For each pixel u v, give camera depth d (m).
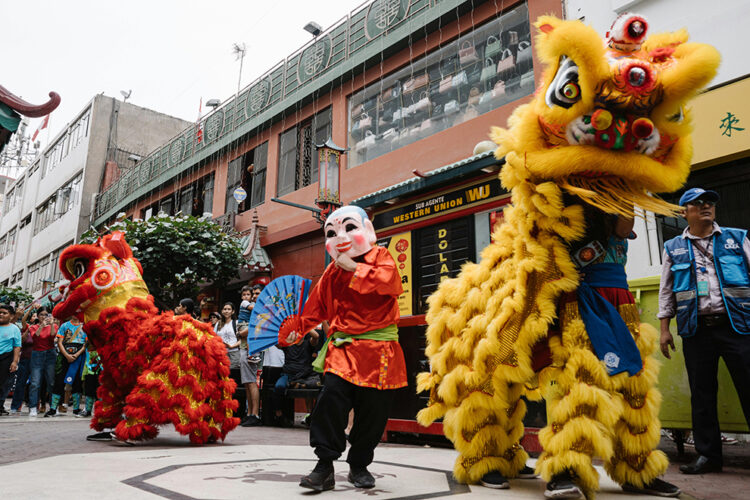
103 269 4.67
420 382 2.93
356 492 2.40
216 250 11.93
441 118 9.61
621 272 2.46
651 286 3.90
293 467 3.12
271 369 6.96
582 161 2.25
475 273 2.90
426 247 6.52
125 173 20.95
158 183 17.67
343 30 12.01
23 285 27.84
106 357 4.60
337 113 11.82
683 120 2.38
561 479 2.17
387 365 2.62
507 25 8.79
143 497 2.17
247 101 14.73
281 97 13.53
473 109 9.06
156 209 18.47
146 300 4.82
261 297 4.16
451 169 6.09
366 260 2.69
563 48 2.10
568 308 2.37
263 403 6.97
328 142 9.16
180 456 3.61
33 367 8.81
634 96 2.15
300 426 6.87
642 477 2.29
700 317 3.26
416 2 10.19
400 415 4.66
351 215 2.76
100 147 23.38
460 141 8.94
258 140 14.29
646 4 6.17
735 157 5.22
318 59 12.44
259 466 3.14
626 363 2.20
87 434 5.36
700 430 3.20
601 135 2.22
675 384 3.70
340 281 2.76
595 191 2.35
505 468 2.65
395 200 6.86
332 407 2.49
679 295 3.37
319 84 12.12
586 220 2.44
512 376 2.46
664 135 2.37
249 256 12.45
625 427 2.29
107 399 4.71
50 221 26.59
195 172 16.59
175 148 17.56
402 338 4.75
